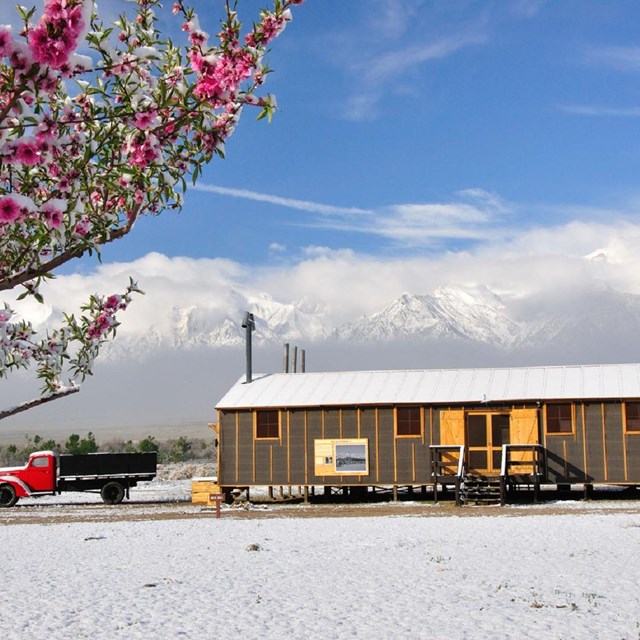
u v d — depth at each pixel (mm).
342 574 19750
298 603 16656
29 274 6082
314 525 29453
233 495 39156
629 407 34938
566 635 13664
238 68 5816
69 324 7570
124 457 41875
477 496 36344
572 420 35438
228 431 38469
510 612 15383
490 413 36344
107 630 14672
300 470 37625
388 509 34656
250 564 21531
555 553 22000
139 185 6418
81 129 6035
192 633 14367
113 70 5773
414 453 36719
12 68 5020
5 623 15273
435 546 23688
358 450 37156
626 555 21453
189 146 6270
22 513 37750
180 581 19312
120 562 22453
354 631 14281
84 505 41344
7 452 108312
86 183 6191
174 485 55875
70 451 107438
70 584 19219
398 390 38000
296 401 38000
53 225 5570
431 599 16719
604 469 34844
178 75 6055
